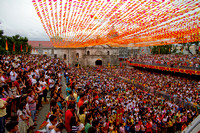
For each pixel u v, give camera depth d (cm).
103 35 1748
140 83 2625
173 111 1400
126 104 1394
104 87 2023
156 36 1905
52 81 1243
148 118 1170
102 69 4622
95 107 1138
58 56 7062
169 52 6291
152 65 4253
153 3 841
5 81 872
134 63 5328
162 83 2572
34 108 716
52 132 466
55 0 685
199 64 2908
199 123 593
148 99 1591
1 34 3966
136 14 1036
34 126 694
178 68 3306
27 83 985
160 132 1164
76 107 813
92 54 7081
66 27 1334
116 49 7300
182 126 1215
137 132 1093
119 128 1068
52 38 1853
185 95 1808
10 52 4344
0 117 536
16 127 433
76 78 2236
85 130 550
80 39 1936
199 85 2312
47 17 950
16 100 712
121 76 3419
